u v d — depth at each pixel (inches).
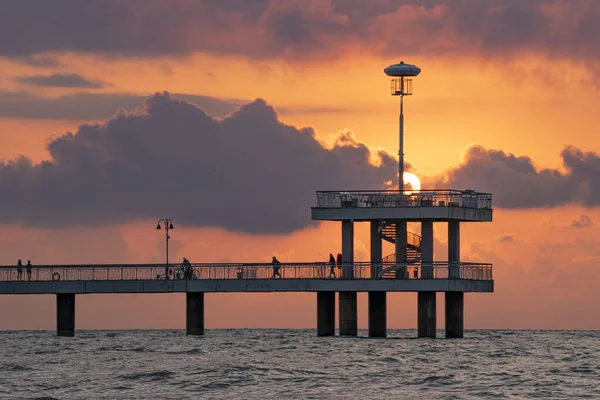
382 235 6707.7
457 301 6776.6
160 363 5009.8
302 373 4589.1
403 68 6791.3
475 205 6663.4
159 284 6624.0
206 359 5182.1
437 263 6505.9
